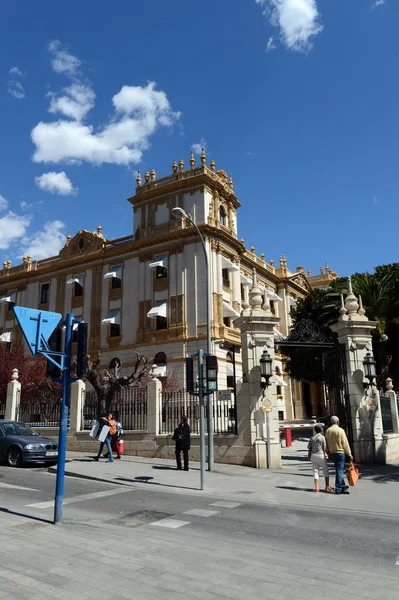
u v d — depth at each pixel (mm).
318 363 35344
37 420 21844
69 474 14453
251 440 15828
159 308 37094
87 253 43344
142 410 18750
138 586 5316
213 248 37875
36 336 8203
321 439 11992
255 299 16922
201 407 12688
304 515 9258
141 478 13578
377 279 29219
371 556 6531
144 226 40281
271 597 5027
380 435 16938
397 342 31516
